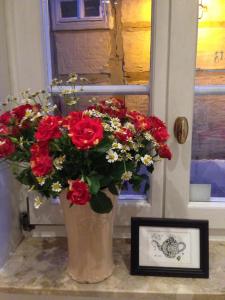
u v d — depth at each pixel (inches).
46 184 29.0
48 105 34.8
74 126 26.5
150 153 32.7
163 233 36.2
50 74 40.6
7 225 38.3
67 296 34.6
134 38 39.8
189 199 41.7
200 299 33.4
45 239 42.8
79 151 27.5
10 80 39.0
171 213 41.2
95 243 33.3
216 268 37.0
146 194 42.0
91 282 34.4
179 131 38.0
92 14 39.8
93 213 31.6
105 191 30.7
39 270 36.7
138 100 40.1
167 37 37.2
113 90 39.8
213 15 37.9
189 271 35.4
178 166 39.9
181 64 37.6
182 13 36.5
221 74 39.3
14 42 38.4
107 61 40.7
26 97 35.4
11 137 29.2
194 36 36.9
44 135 26.4
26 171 30.1
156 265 35.8
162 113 38.8
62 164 27.8
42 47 38.4
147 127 30.2
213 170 41.9
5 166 37.5
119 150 28.3
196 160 41.6
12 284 34.5
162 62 37.7
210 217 40.9
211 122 40.4
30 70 38.7
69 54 40.8
